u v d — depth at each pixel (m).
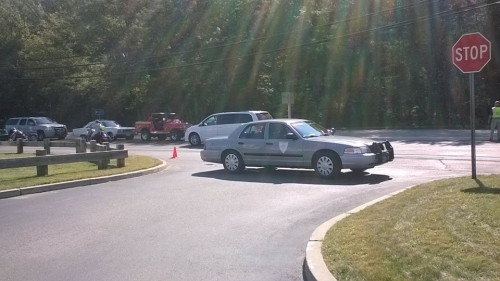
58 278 6.99
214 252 8.01
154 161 20.19
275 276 6.91
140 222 10.09
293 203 11.55
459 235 7.12
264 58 43.50
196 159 22.38
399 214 8.78
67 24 55.03
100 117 50.69
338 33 42.91
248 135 16.47
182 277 6.91
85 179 15.37
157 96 47.38
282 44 42.97
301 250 8.04
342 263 6.69
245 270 7.16
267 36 41.38
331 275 6.35
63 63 54.41
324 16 42.69
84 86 52.19
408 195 10.38
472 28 42.00
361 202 11.37
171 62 46.34
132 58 48.78
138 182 15.59
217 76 44.38
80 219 10.51
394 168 16.70
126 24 51.75
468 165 16.78
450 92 44.03
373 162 14.48
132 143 37.44
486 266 6.01
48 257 7.95
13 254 8.15
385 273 6.16
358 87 45.06
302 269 7.17
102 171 17.11
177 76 46.06
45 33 57.06
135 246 8.43
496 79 42.34
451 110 44.12
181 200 12.27
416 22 39.41
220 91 44.56
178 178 16.17
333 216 10.14
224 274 7.01
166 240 8.75
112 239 8.89
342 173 15.94
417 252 6.67
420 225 7.87
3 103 58.97
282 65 43.94
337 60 43.56
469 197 9.30
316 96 44.75
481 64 10.97
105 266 7.45
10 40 58.06
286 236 8.85
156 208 11.40
